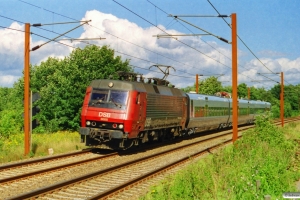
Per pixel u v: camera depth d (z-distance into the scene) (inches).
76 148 879.1
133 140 839.1
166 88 999.0
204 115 1337.4
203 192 436.1
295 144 922.7
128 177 563.8
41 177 547.5
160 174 592.7
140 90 831.7
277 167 529.3
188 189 435.2
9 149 812.6
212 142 1098.7
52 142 931.3
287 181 490.6
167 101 978.1
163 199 414.6
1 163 670.5
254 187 419.5
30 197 419.5
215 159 630.5
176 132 1090.1
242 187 429.1
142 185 512.1
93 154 795.4
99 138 812.6
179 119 1077.1
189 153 850.8
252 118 2030.0
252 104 2028.8
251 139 795.4
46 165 650.2
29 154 759.7
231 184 452.8
